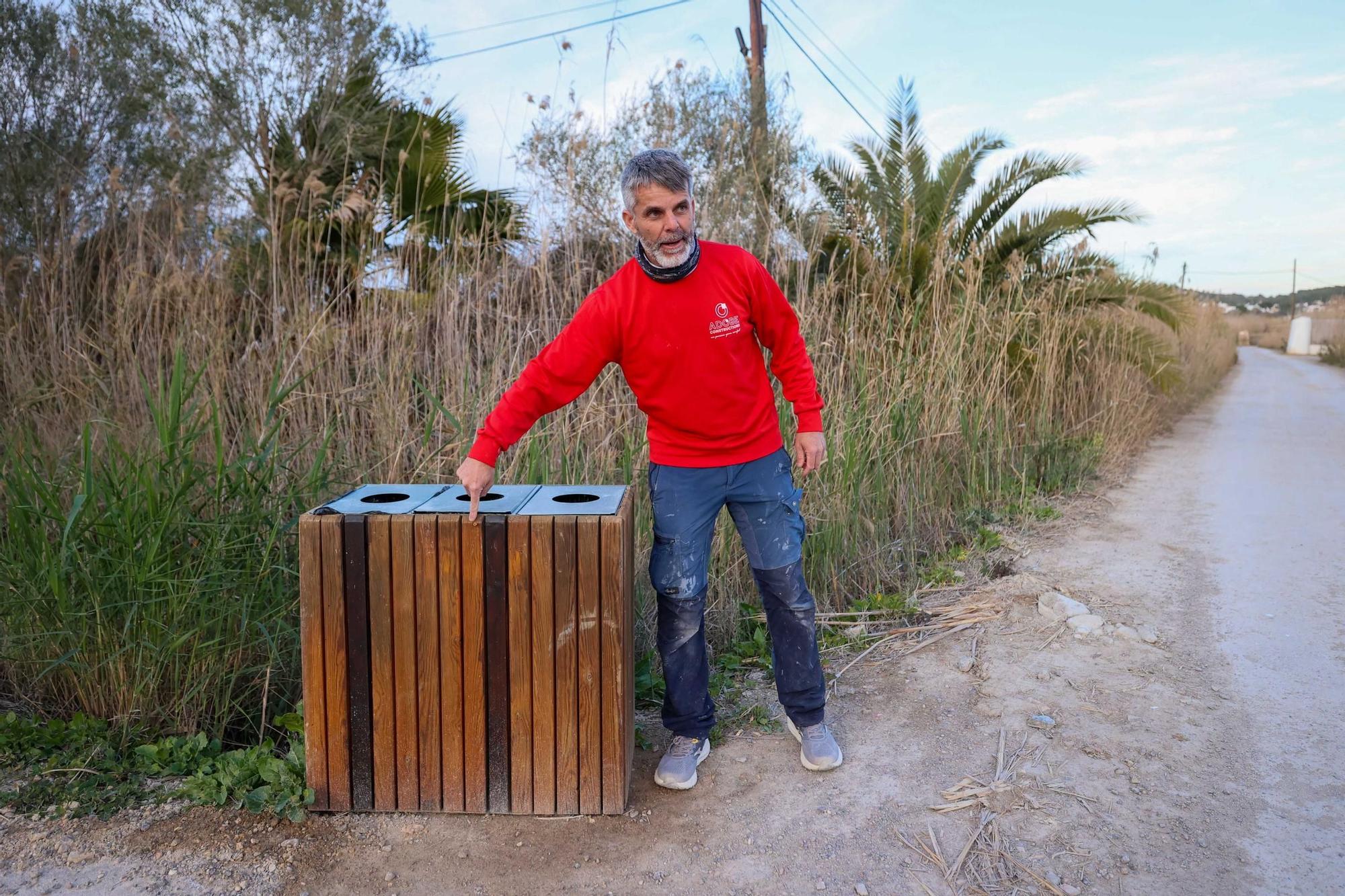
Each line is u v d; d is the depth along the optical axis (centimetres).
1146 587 447
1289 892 214
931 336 606
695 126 645
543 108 535
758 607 400
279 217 584
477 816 252
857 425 473
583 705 245
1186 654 361
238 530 307
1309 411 1289
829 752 277
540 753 248
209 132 762
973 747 290
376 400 433
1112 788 262
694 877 226
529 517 237
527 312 502
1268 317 5462
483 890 221
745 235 576
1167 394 1092
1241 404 1427
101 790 262
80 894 218
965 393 607
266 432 394
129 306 500
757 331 260
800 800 261
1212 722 302
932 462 559
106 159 726
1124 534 555
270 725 301
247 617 300
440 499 261
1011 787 263
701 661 268
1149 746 286
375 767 249
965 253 895
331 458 405
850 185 921
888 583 451
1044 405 718
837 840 240
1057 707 315
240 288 552
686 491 255
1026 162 912
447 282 497
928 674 349
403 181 768
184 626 295
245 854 234
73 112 719
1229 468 791
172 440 299
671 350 239
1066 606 404
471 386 432
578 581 239
